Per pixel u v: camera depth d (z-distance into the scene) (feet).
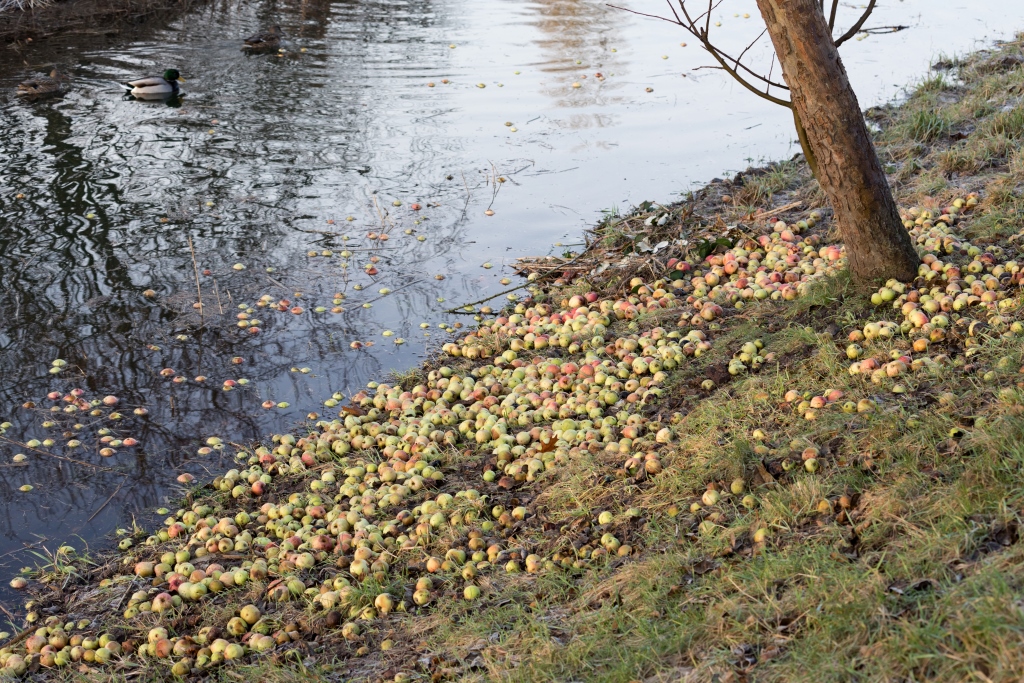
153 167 46.29
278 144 49.19
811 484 17.67
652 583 16.78
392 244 39.11
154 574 21.63
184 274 36.73
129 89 56.03
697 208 38.88
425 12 76.48
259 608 19.77
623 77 58.39
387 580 19.86
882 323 23.41
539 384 27.48
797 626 14.16
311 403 29.07
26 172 45.50
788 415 21.39
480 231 39.83
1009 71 46.85
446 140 49.39
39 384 29.99
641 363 26.78
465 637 17.15
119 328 33.06
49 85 55.77
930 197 33.01
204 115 53.01
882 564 14.88
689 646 14.73
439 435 25.54
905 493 16.56
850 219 24.98
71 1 76.07
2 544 23.27
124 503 24.64
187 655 18.65
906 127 41.14
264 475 25.00
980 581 13.17
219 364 31.09
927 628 12.62
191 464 26.17
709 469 19.84
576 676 15.06
